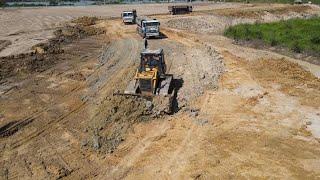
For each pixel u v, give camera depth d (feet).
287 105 79.82
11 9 256.73
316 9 258.78
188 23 189.47
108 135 67.97
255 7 250.98
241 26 169.37
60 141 67.21
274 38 140.56
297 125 71.00
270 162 58.85
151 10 244.83
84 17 205.16
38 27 179.01
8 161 61.31
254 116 75.00
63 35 154.71
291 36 143.23
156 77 78.48
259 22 189.98
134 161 60.39
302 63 114.62
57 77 101.35
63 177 56.85
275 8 244.83
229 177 55.11
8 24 189.06
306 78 96.78
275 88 89.45
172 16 206.80
